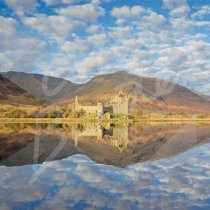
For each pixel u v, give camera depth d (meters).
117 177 27.39
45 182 25.11
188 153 45.81
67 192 21.95
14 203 19.28
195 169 31.61
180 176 27.89
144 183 25.02
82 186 23.80
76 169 31.34
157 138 77.62
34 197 20.59
